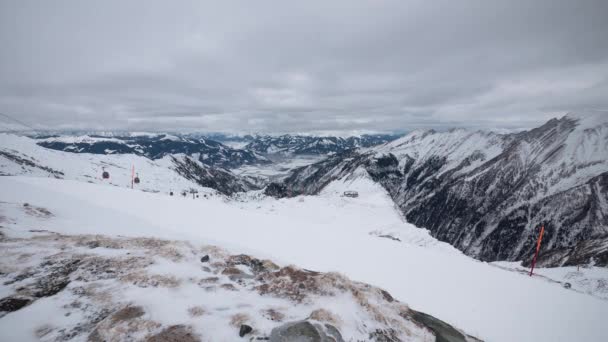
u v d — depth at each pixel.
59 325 7.46
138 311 8.05
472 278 19.09
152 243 15.60
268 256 17.89
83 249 13.55
